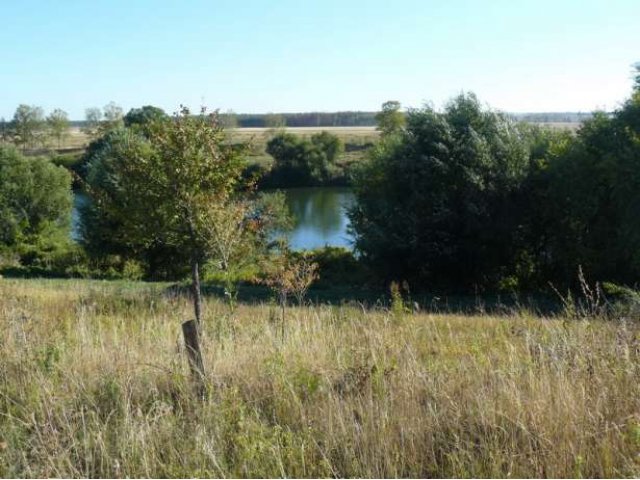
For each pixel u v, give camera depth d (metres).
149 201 9.30
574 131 23.03
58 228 44.03
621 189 19.05
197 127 9.39
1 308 9.07
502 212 22.59
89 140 109.06
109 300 12.45
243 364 6.12
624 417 4.30
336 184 80.06
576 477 3.87
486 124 23.30
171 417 4.76
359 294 22.02
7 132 108.25
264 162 78.19
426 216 22.64
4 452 4.41
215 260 10.16
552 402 4.54
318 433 4.57
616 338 5.54
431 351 6.99
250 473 4.14
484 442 4.22
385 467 4.13
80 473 4.21
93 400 5.22
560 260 22.25
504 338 7.02
